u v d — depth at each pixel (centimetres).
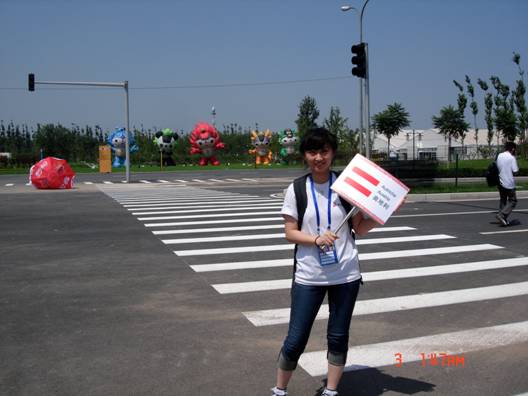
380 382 389
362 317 538
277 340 474
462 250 888
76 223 1257
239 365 418
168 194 2106
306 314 328
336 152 334
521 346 457
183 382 387
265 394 368
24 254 881
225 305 583
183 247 937
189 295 624
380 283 674
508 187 1145
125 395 367
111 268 772
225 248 923
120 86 2878
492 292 630
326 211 326
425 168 2417
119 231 1127
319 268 325
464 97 4828
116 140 5531
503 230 1101
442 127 4791
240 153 7650
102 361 427
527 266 770
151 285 673
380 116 4694
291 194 334
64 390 375
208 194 2083
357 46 1723
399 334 488
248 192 2181
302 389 377
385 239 995
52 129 7675
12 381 391
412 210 1458
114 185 2717
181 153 7162
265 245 949
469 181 2388
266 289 649
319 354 443
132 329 505
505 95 4659
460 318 534
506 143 1153
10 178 3550
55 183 2425
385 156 3706
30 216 1400
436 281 683
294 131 5900
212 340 474
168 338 480
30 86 2669
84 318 540
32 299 611
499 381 389
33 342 471
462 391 373
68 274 736
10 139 9050
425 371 407
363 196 317
